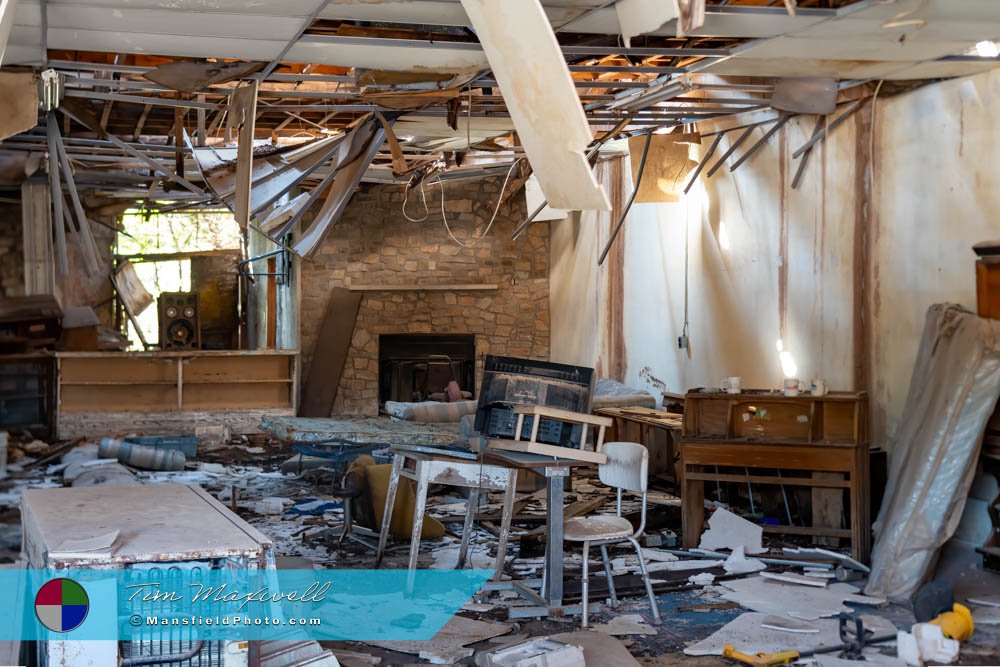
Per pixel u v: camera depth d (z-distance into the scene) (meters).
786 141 8.08
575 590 5.41
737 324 8.89
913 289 6.83
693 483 6.48
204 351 12.19
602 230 11.49
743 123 8.62
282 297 13.91
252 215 7.12
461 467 5.46
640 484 5.18
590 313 11.85
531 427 5.58
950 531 5.32
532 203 11.20
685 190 9.46
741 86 6.52
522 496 8.20
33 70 5.25
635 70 5.94
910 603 5.20
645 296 10.59
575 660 3.98
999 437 5.53
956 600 5.14
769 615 5.02
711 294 9.33
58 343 12.48
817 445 6.18
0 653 3.65
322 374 12.55
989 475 5.82
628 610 5.16
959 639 4.52
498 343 12.95
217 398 12.52
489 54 3.28
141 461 9.55
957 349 5.64
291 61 5.28
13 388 11.32
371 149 6.98
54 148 6.48
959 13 4.62
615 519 5.30
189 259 16.44
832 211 7.55
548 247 13.02
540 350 13.00
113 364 11.98
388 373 13.00
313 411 12.48
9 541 6.45
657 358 10.38
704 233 9.45
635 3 3.91
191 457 10.51
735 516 6.51
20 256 13.05
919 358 6.24
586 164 3.34
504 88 3.35
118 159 9.23
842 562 6.00
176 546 2.99
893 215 7.00
